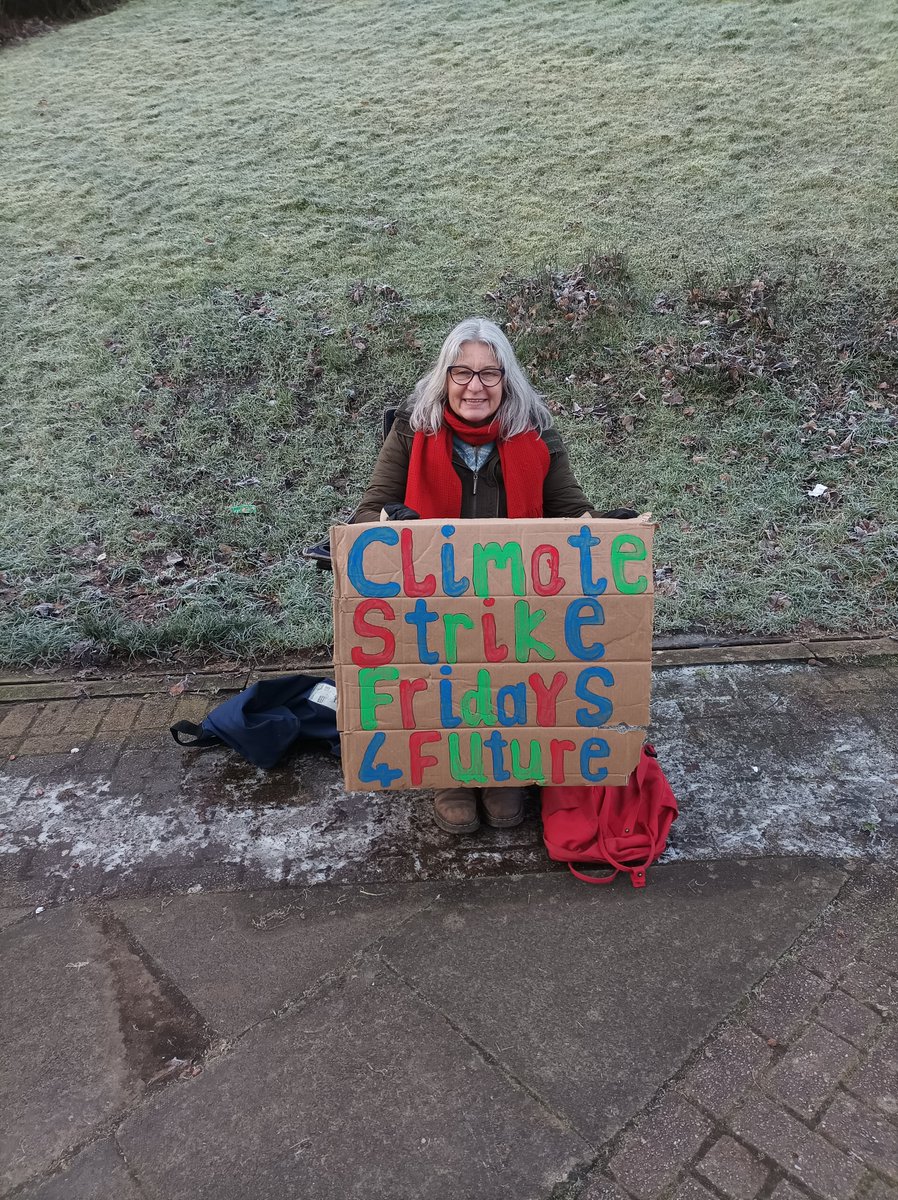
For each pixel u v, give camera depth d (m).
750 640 3.53
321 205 6.96
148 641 3.55
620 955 2.07
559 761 2.28
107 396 5.21
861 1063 1.79
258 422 5.01
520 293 5.75
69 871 2.41
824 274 5.75
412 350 5.45
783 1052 1.82
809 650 3.42
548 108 8.18
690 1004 1.94
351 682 2.22
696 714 3.05
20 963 2.11
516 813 2.50
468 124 8.05
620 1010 1.93
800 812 2.55
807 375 5.15
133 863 2.43
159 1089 1.78
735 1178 1.58
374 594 2.16
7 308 5.97
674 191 6.87
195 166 7.62
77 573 4.08
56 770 2.85
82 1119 1.73
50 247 6.61
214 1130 1.70
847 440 4.66
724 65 8.55
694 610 3.69
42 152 7.94
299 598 3.83
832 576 3.90
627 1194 1.56
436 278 6.09
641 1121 1.69
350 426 5.02
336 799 2.67
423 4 10.84
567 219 6.64
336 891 2.31
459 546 2.14
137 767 2.85
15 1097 1.78
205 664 3.51
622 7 10.05
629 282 5.88
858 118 7.48
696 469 4.62
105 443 4.90
